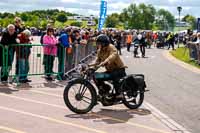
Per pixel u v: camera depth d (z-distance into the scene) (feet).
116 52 29.71
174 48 152.76
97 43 29.91
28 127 24.85
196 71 65.10
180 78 54.44
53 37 43.55
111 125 26.30
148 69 65.67
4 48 39.14
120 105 32.94
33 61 44.75
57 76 44.50
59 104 32.17
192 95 40.42
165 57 98.94
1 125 25.03
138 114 30.04
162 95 39.73
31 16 233.76
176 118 29.63
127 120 27.89
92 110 30.53
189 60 86.22
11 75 40.11
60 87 40.16
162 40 154.30
